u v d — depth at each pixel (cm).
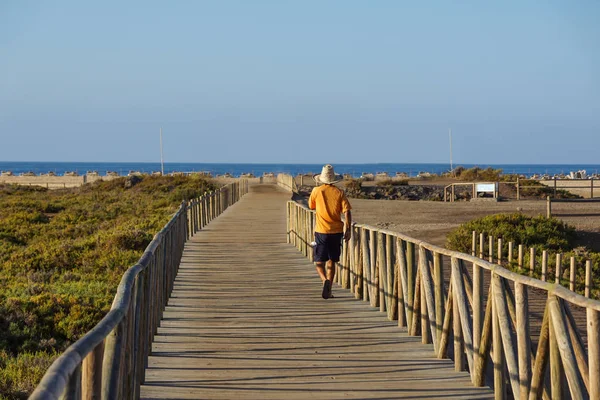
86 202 5241
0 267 2261
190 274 1611
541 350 600
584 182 6194
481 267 766
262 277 1568
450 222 3381
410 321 1006
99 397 432
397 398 725
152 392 734
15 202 4841
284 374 808
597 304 510
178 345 941
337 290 1396
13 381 994
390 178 8419
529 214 3662
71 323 1408
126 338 578
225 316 1134
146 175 7462
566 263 1942
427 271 941
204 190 5869
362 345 947
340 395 732
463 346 828
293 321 1095
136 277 690
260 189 7150
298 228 2164
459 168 8481
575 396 533
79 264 2269
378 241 1180
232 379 785
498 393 703
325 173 1268
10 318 1376
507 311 684
